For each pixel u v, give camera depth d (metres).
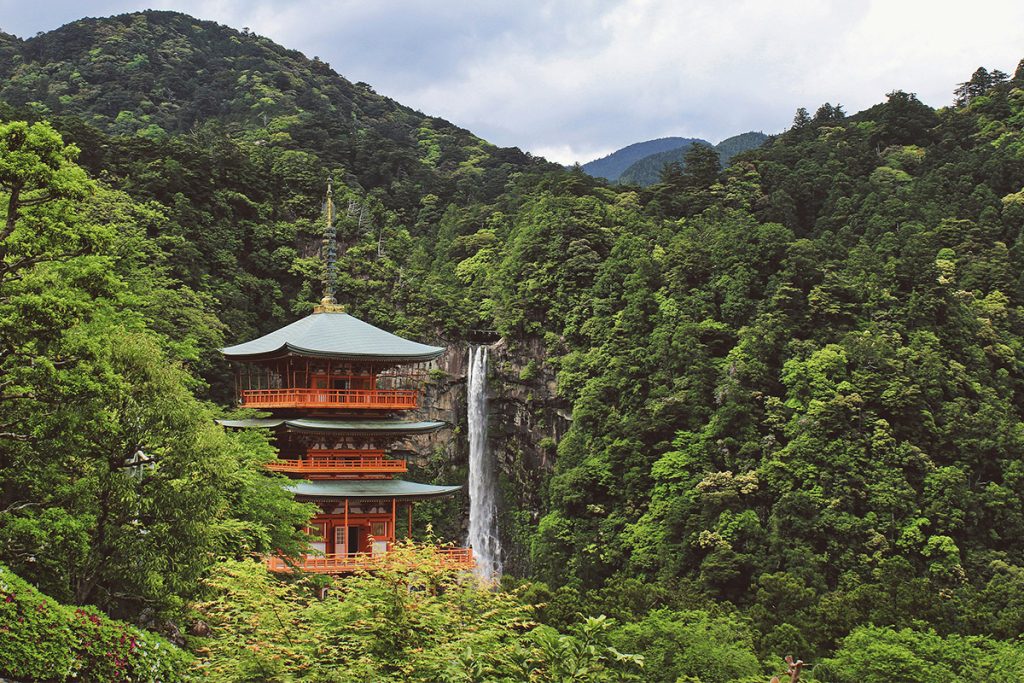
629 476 98.88
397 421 73.44
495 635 27.27
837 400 92.56
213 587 34.44
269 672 26.27
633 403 105.56
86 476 32.09
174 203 110.44
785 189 146.25
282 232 123.62
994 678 49.94
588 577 95.44
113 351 33.22
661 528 91.81
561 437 113.19
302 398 69.56
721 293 111.62
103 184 102.50
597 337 112.00
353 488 69.81
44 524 29.67
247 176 126.69
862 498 87.81
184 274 99.69
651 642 52.06
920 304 103.50
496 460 116.81
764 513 90.62
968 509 86.56
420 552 32.25
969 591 77.00
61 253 32.38
